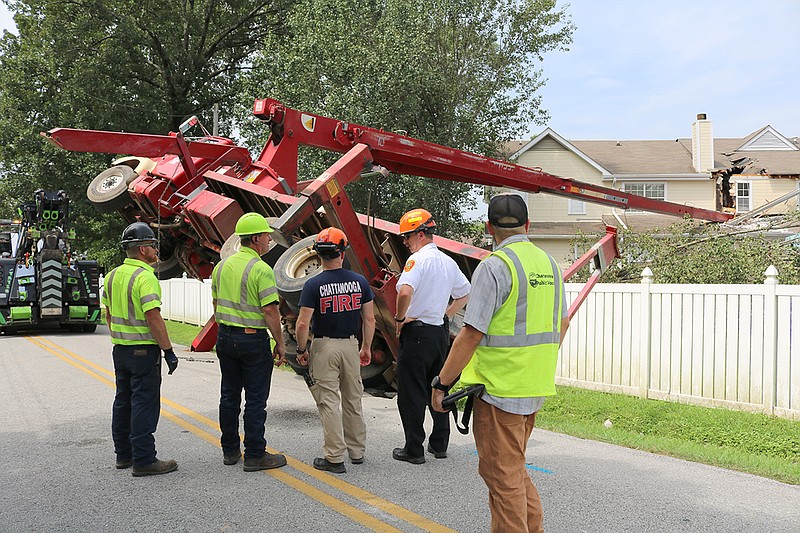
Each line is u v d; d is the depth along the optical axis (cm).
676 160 3192
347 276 589
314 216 883
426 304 597
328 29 2438
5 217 3603
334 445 577
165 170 1130
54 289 1875
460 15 2670
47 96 3484
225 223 964
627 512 481
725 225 1505
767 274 795
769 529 450
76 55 3406
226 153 1038
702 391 862
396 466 597
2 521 467
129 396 590
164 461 582
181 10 3662
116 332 570
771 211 2891
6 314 1881
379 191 2512
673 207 1437
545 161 3044
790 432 711
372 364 892
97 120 3353
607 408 854
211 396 935
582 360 1013
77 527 455
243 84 2991
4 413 827
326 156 2341
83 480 559
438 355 604
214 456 632
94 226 3634
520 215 376
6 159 3441
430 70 2506
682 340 885
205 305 2056
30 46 3581
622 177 3002
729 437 714
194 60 3778
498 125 2756
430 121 2684
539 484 546
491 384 358
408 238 616
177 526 457
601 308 988
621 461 619
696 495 521
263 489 533
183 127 1012
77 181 3325
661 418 797
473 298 356
